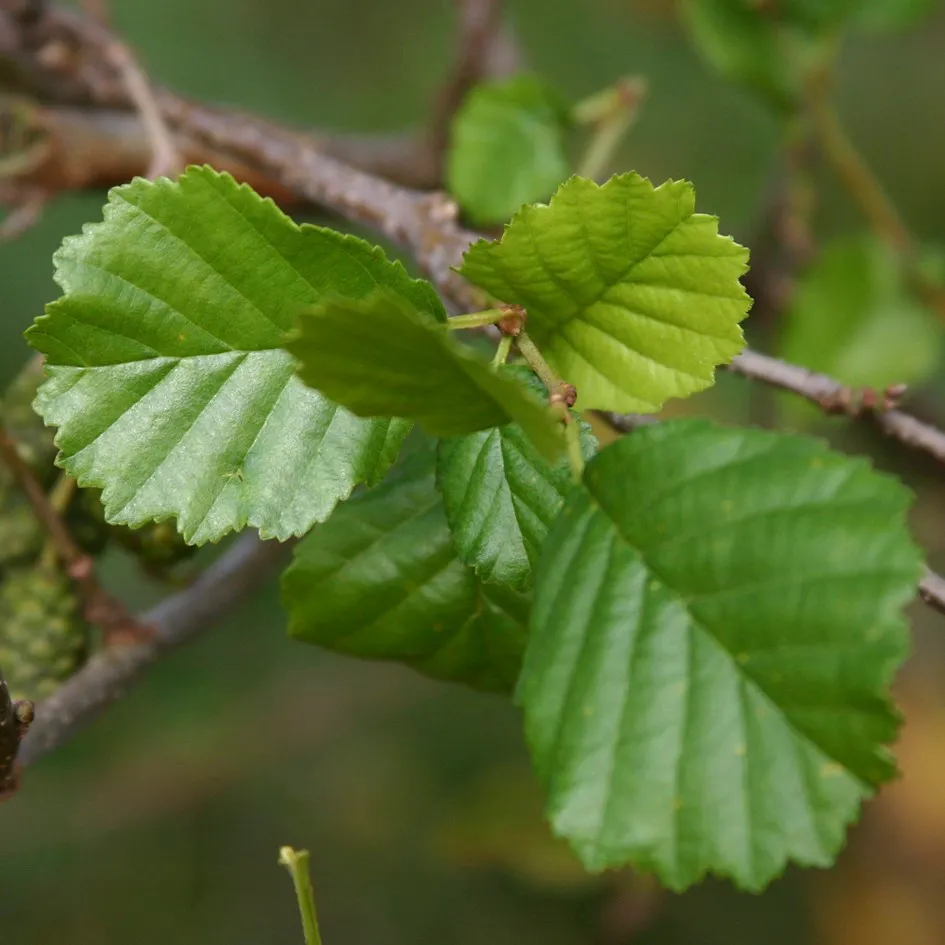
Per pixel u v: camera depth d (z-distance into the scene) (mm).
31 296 1267
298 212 961
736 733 688
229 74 1461
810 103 1049
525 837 1411
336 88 1503
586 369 724
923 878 1419
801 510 690
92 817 1424
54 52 958
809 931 1415
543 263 716
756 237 1201
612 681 693
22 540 778
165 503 714
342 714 1521
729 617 690
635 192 708
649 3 1502
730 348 715
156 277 714
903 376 1084
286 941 1395
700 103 1523
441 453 721
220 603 810
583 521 700
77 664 787
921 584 730
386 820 1462
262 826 1453
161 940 1382
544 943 1400
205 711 1485
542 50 1513
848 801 683
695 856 686
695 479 695
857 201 1090
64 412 713
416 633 741
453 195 887
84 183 919
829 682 685
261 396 718
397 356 688
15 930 1355
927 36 1608
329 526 740
